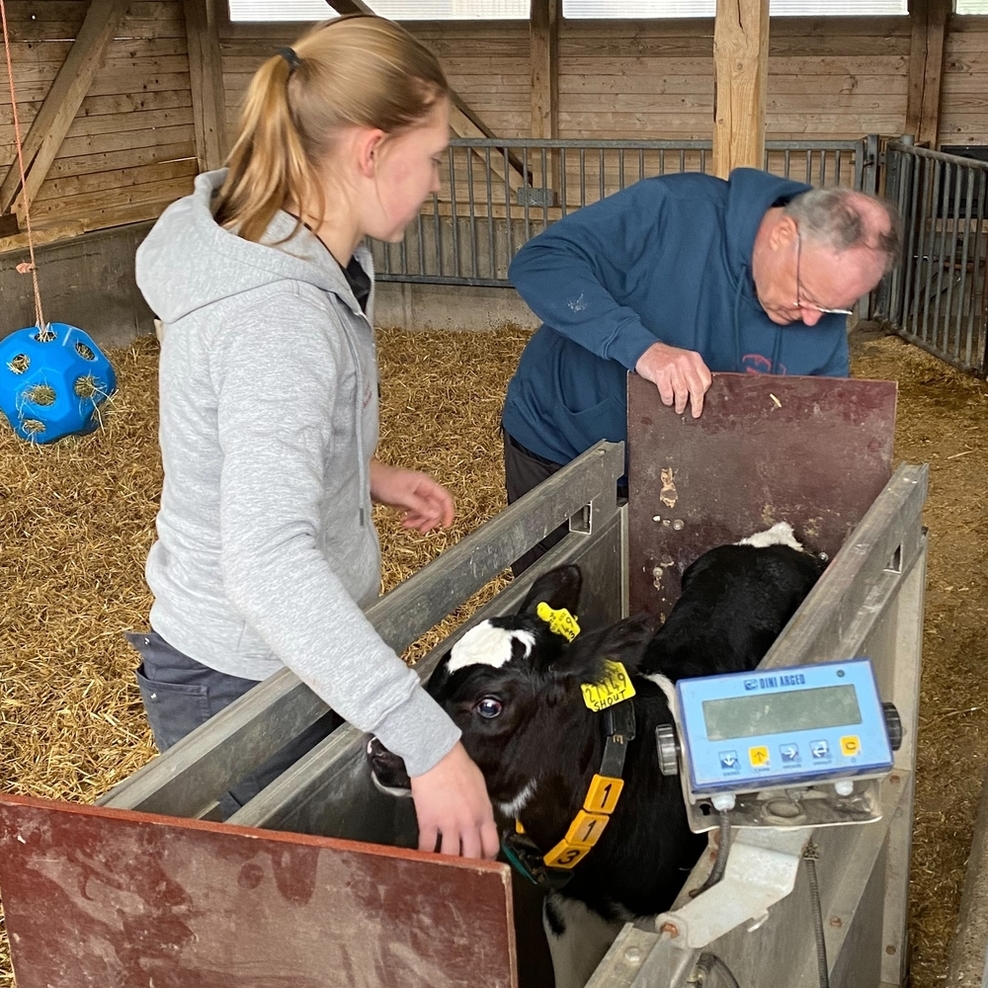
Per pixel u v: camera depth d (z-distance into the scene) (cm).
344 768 158
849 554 182
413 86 141
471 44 832
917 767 321
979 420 599
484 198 855
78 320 791
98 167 818
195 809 133
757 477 246
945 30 752
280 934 108
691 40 794
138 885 111
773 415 240
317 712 156
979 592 416
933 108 764
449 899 100
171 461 153
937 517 483
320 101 139
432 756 123
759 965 150
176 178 894
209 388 140
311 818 151
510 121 841
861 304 774
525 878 195
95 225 809
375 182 145
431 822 125
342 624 121
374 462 211
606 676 181
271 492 125
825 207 230
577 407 273
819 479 240
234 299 135
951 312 782
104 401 608
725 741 123
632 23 802
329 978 108
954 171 757
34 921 118
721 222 251
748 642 227
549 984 202
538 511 215
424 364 721
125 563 457
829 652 165
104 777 328
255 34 873
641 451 254
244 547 122
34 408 571
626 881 193
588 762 184
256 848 105
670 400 237
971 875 259
